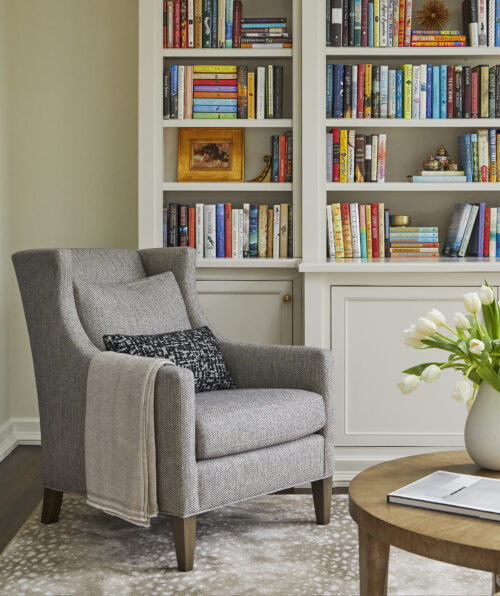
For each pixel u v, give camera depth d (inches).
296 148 132.4
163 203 140.4
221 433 84.4
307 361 98.7
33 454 138.9
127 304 100.2
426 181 134.0
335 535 94.3
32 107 143.6
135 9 142.3
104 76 143.2
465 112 133.1
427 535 50.4
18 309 145.7
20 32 142.8
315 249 131.0
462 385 62.1
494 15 131.6
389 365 120.3
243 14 141.7
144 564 85.4
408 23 131.6
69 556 87.8
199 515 102.3
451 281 119.0
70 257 94.7
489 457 64.6
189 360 96.6
